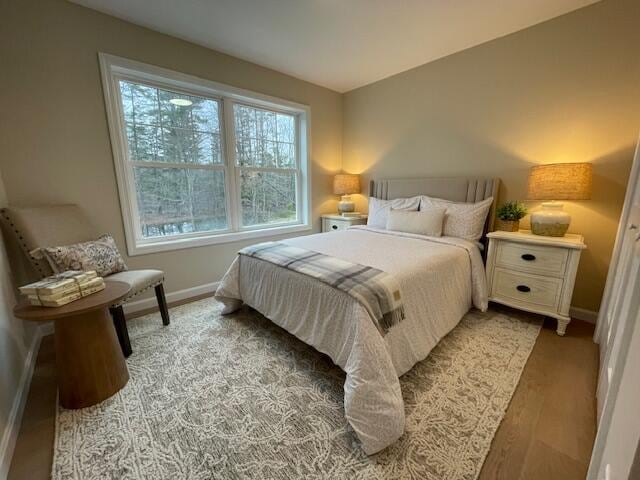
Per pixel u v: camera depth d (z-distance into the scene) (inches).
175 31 90.6
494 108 98.4
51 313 48.1
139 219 97.7
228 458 43.5
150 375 62.7
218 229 118.3
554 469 41.4
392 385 47.2
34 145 74.8
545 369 63.5
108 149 86.2
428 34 92.4
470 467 41.6
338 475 40.6
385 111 132.6
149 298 98.2
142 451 44.9
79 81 79.4
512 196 97.7
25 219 67.7
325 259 69.3
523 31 89.2
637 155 65.8
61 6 74.8
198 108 107.3
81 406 53.7
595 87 78.7
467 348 71.5
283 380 60.7
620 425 28.3
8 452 43.7
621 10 73.0
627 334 33.9
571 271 74.3
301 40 96.3
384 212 120.0
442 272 71.1
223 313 91.5
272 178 134.3
